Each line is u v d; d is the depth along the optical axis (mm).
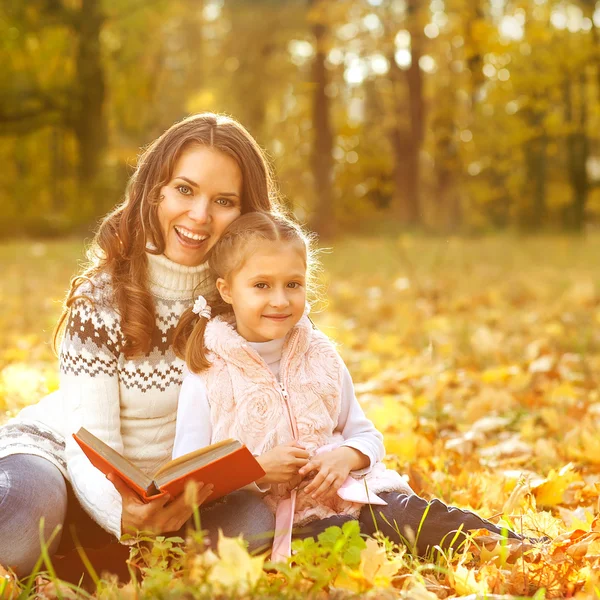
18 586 2691
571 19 26406
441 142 31891
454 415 5594
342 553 2598
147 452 3209
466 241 25578
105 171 29375
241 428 3018
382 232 28922
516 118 30188
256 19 34281
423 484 3881
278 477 2895
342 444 3109
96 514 2883
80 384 3088
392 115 35219
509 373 6613
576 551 2871
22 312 9883
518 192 32562
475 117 31672
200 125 3250
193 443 3002
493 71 25172
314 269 3520
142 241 3197
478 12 23156
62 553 3174
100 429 3074
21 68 29422
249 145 3297
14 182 34500
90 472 2947
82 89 28719
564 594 2674
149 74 34312
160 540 2660
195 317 3193
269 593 2363
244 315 3092
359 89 34062
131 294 3133
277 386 3072
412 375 6617
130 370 3154
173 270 3223
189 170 3170
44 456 3043
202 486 2596
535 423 5422
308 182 30375
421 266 15961
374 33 24016
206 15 36125
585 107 30094
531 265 16406
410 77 30969
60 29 29812
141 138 32781
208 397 3037
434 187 36062
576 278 13508
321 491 2932
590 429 4941
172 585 2477
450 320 9406
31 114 28891
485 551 2842
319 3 23359
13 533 2742
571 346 7785
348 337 8375
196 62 36594
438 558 2883
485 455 4758
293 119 33531
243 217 3172
